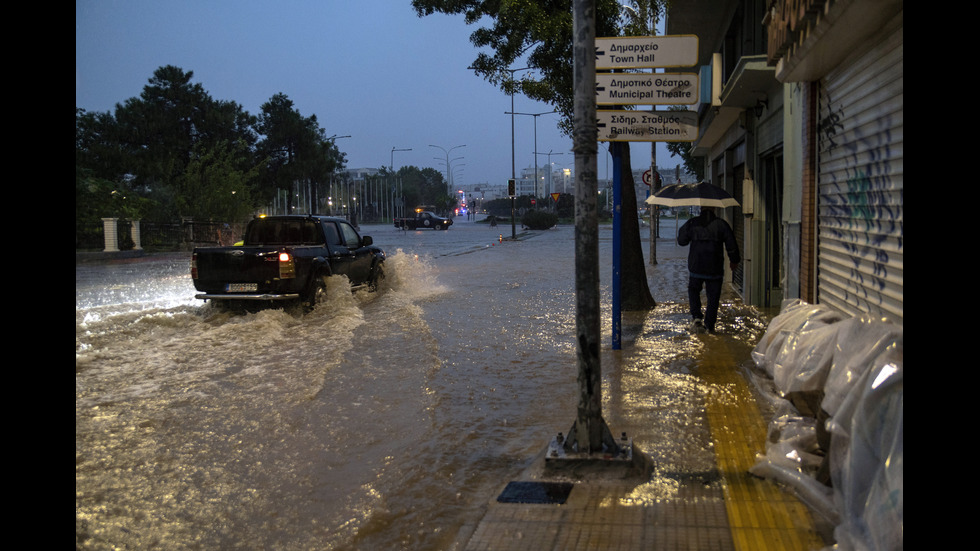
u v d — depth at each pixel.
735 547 3.25
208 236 36.62
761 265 11.43
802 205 6.89
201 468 4.70
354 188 107.75
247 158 51.25
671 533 3.43
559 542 3.40
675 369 6.93
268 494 4.27
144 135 44.00
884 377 3.16
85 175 35.78
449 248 32.69
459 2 13.71
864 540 3.02
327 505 4.11
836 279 5.84
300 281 11.20
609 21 11.38
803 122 6.92
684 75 7.45
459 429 5.46
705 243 8.91
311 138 56.88
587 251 4.30
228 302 11.50
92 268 23.22
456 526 3.77
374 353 8.33
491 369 7.44
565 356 8.01
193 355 8.29
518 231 59.94
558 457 4.26
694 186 9.12
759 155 11.30
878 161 4.71
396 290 14.84
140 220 34.88
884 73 4.57
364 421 5.71
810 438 4.32
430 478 4.48
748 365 6.90
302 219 12.36
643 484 4.09
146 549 3.58
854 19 4.42
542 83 12.45
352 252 13.26
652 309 11.20
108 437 5.32
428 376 7.14
